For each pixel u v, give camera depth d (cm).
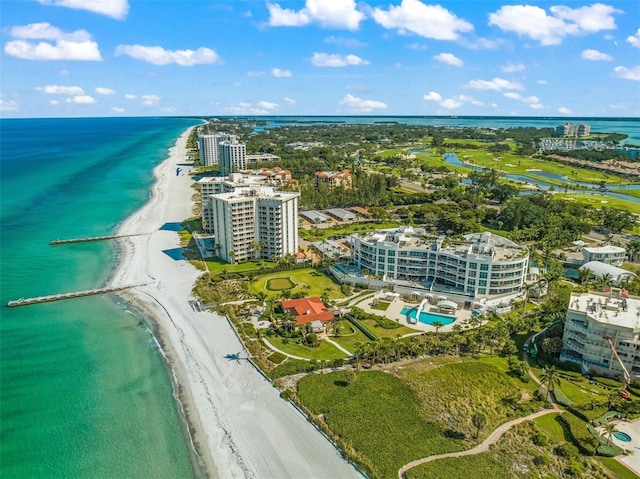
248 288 19225
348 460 10162
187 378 13350
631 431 11144
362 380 12938
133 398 12475
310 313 16212
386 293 18800
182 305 17888
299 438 10881
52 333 15825
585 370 13462
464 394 12400
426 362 13988
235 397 12456
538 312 17262
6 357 14312
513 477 9588
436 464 9881
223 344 15100
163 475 9925
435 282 19338
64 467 10175
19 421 11562
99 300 18388
